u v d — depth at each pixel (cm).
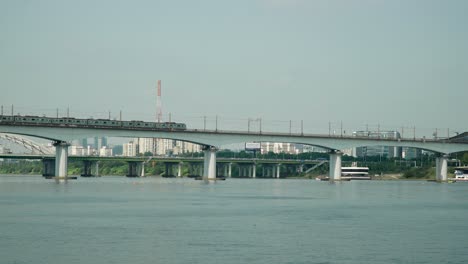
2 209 14175
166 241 9638
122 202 16525
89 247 9100
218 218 12675
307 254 8725
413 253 8881
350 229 11181
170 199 17938
